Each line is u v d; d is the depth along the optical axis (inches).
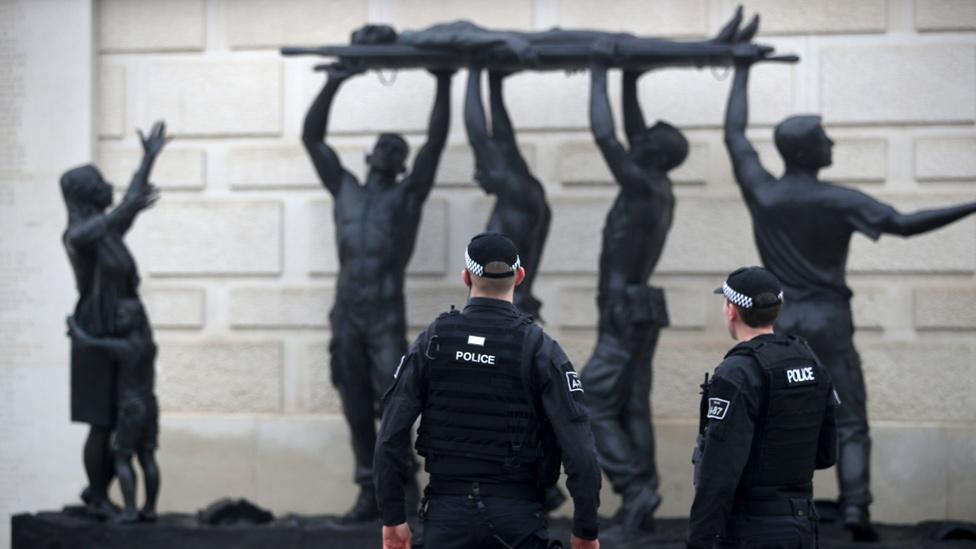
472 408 252.5
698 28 490.9
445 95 442.3
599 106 419.2
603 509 468.4
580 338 490.3
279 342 504.7
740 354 258.1
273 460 499.5
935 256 477.1
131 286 431.8
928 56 480.1
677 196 487.5
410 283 495.8
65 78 513.0
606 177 490.3
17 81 516.1
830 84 483.8
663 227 425.4
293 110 508.7
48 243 512.7
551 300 492.4
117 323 421.4
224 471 502.0
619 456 417.4
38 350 512.4
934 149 479.2
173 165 513.0
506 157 430.3
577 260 490.6
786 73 486.3
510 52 421.1
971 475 469.1
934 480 470.6
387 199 441.1
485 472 251.8
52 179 513.0
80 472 509.0
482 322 256.2
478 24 502.9
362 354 439.8
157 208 513.0
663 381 483.8
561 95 494.0
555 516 475.2
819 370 262.8
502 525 249.6
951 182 478.9
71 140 512.7
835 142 484.1
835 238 405.4
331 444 496.7
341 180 447.5
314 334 503.2
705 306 484.1
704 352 482.6
